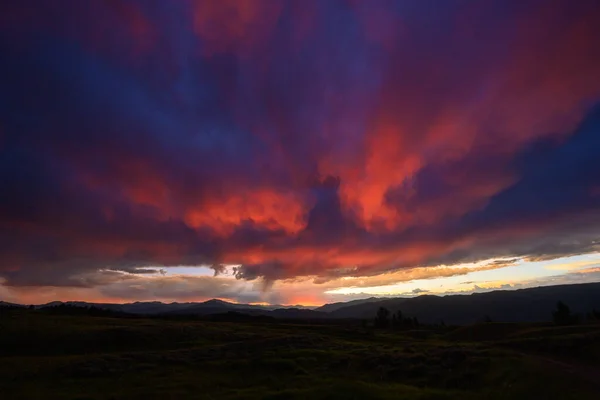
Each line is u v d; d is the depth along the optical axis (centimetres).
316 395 2808
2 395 3148
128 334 6519
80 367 4122
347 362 4409
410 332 9088
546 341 4341
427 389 3092
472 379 3325
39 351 5706
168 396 3014
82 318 10031
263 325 10344
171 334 6856
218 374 3962
